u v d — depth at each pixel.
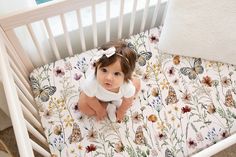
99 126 1.02
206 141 1.01
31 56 1.15
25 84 1.02
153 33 1.19
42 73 1.09
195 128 1.03
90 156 0.97
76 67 1.11
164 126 1.03
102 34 1.32
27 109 0.92
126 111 1.05
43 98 1.05
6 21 0.84
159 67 1.13
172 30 1.08
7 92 0.68
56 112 1.03
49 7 0.87
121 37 1.27
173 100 1.07
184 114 1.05
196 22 1.04
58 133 1.00
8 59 0.83
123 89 0.93
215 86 1.11
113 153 0.98
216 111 1.06
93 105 1.00
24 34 1.01
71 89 1.07
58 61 1.12
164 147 0.99
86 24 1.21
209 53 1.12
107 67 0.83
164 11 1.23
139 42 1.17
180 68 1.14
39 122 1.07
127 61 0.83
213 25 1.04
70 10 0.92
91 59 1.12
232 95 1.09
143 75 1.11
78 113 1.04
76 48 1.33
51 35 0.99
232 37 1.05
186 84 1.10
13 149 1.35
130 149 0.99
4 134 1.38
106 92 0.94
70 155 0.97
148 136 1.01
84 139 1.00
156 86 1.10
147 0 1.04
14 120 0.64
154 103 1.07
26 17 0.86
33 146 0.78
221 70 1.14
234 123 1.05
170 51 1.14
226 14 1.01
